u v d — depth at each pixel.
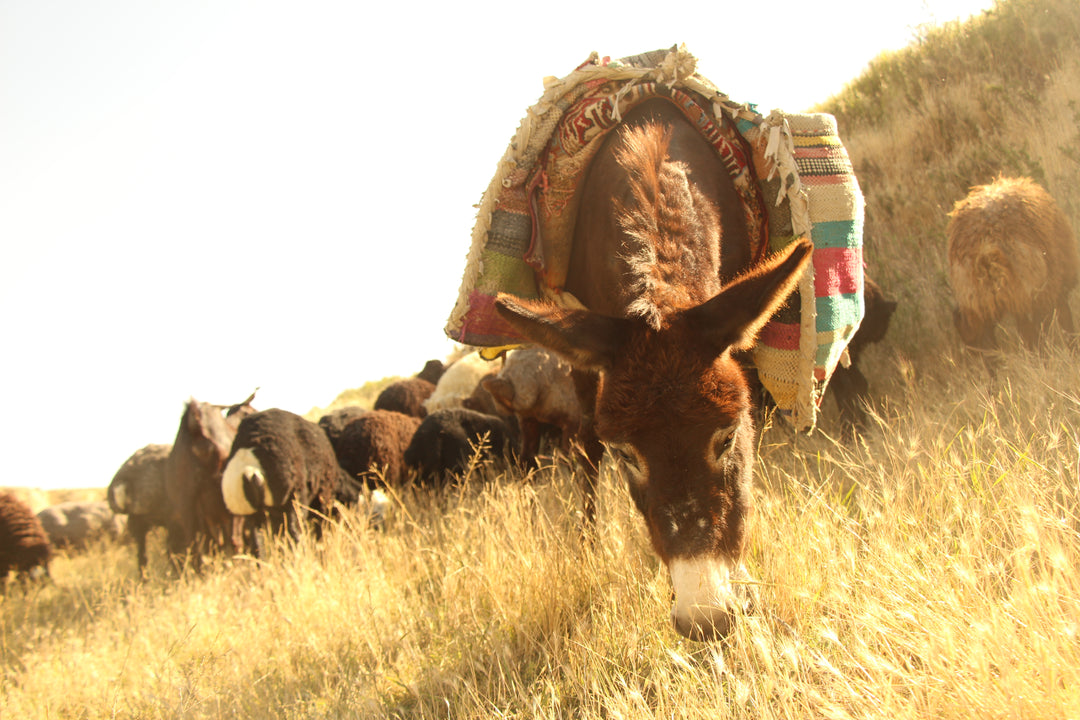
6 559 10.17
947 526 2.98
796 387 3.55
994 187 5.23
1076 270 5.14
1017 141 7.51
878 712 2.13
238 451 6.73
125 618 6.22
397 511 6.44
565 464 5.90
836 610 2.73
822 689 2.48
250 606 5.50
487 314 3.94
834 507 3.39
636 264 2.82
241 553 7.13
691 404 2.39
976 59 9.58
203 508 7.72
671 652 2.52
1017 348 4.91
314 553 6.05
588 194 3.74
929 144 8.73
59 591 9.62
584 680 2.92
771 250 3.76
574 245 3.88
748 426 2.71
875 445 4.40
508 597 3.92
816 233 3.60
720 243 3.40
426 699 3.42
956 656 2.20
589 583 3.72
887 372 5.96
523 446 7.11
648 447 2.44
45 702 4.78
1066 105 7.32
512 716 2.96
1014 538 2.75
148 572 8.79
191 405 7.72
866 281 5.71
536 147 3.95
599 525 4.04
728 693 2.48
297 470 6.77
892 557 2.75
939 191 7.58
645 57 4.16
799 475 4.29
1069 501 3.02
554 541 4.02
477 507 5.54
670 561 2.44
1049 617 2.21
